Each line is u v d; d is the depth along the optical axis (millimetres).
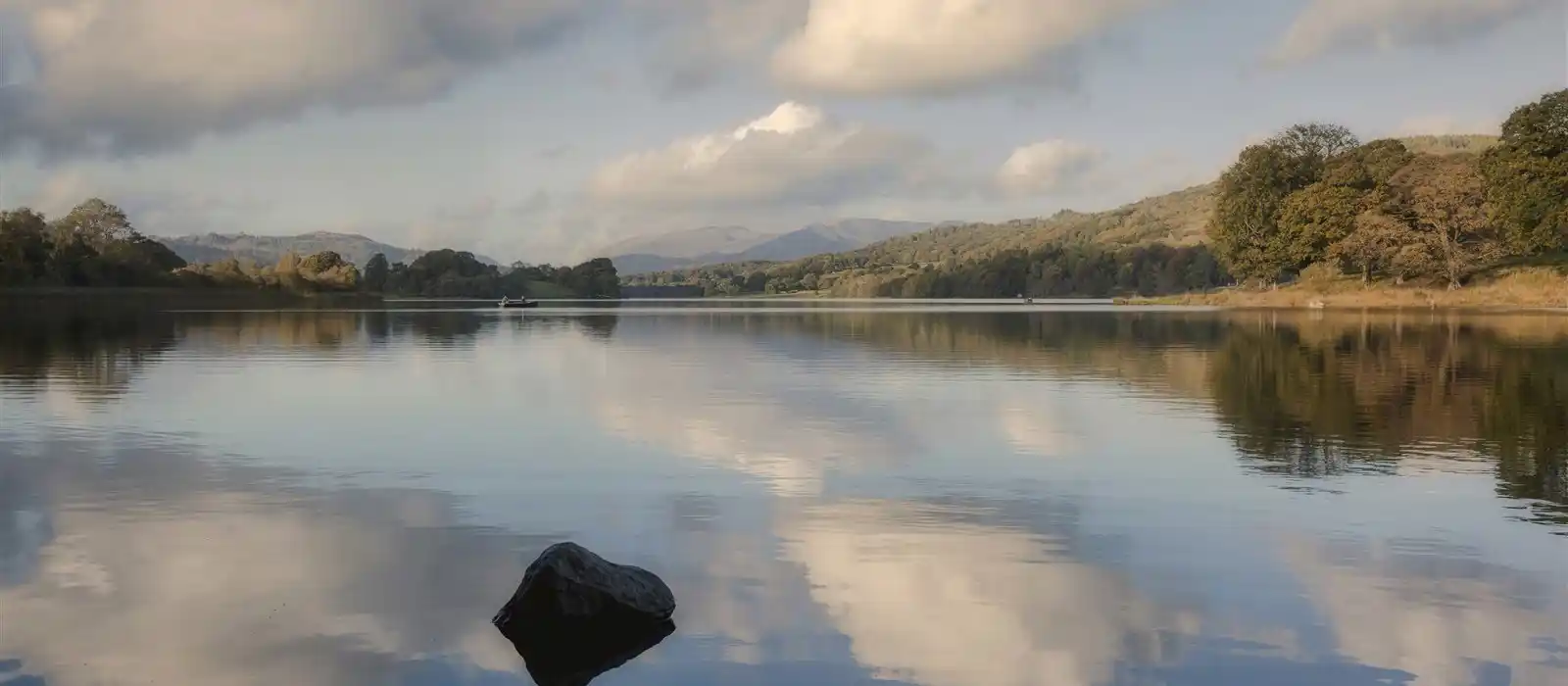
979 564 11453
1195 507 14031
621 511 13836
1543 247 92312
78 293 128500
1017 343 49656
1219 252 123375
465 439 19672
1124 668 8695
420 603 10203
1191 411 23656
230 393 27406
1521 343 43406
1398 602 10188
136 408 24266
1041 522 13234
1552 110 88500
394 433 20375
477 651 9062
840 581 10891
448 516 13508
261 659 8852
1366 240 98250
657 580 10156
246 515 13492
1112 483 15570
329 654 8961
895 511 13867
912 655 8984
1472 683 8375
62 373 32531
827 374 33219
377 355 41875
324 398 26406
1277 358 38000
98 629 9453
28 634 9328
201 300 139625
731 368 36000
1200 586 10688
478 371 34312
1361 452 18078
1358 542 12258
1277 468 16641
